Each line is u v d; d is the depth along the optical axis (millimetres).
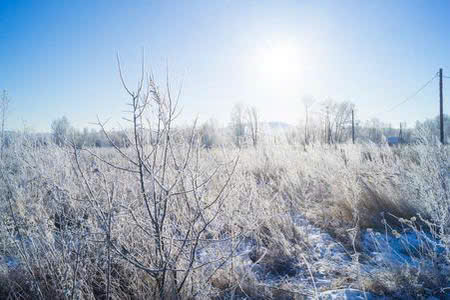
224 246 3043
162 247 2303
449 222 3426
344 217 4684
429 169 4371
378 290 2766
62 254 2303
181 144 2736
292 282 3070
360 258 3539
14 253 2789
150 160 2537
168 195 2246
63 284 2158
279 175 7340
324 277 3148
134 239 2555
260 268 3359
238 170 3979
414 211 4438
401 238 3902
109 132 2523
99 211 2193
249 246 3746
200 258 2920
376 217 4543
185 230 2500
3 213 2867
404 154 7824
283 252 3523
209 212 2727
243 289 2789
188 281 2455
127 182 2707
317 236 4207
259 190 5023
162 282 2262
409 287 2697
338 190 5434
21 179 3326
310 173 6949
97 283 2535
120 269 2684
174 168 2535
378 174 6340
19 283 2576
